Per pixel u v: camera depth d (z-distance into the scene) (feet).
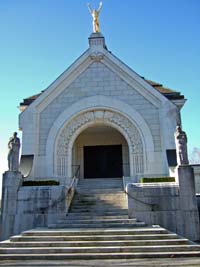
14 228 51.34
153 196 50.01
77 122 69.67
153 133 67.10
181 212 49.32
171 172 57.00
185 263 31.30
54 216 50.70
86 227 44.57
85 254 34.86
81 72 72.64
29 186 53.83
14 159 54.85
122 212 50.47
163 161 64.90
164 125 66.03
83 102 70.23
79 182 70.85
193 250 35.83
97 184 68.44
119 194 56.80
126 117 68.59
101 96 70.28
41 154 68.03
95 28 76.23
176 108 66.80
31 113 69.92
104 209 52.16
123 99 69.72
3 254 35.73
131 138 67.56
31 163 64.95
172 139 64.90
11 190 52.95
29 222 51.16
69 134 69.05
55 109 70.64
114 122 68.90
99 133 82.48
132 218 48.75
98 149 81.82
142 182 54.34
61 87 71.77
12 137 56.08
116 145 81.56
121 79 71.10
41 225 50.65
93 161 81.15
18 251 36.24
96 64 72.79
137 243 37.11
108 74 71.82
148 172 64.69
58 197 51.34
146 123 67.72
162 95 68.18
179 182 50.44
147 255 34.50
